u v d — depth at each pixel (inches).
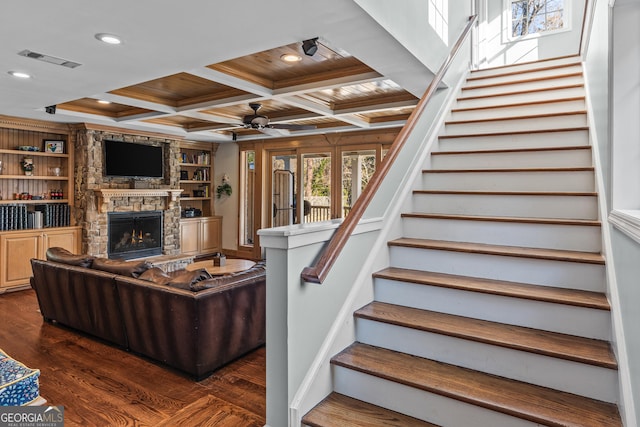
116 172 257.8
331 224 82.3
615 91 73.4
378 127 257.0
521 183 110.6
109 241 255.6
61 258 155.6
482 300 82.9
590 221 88.1
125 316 130.6
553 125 127.9
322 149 288.5
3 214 213.5
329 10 87.8
